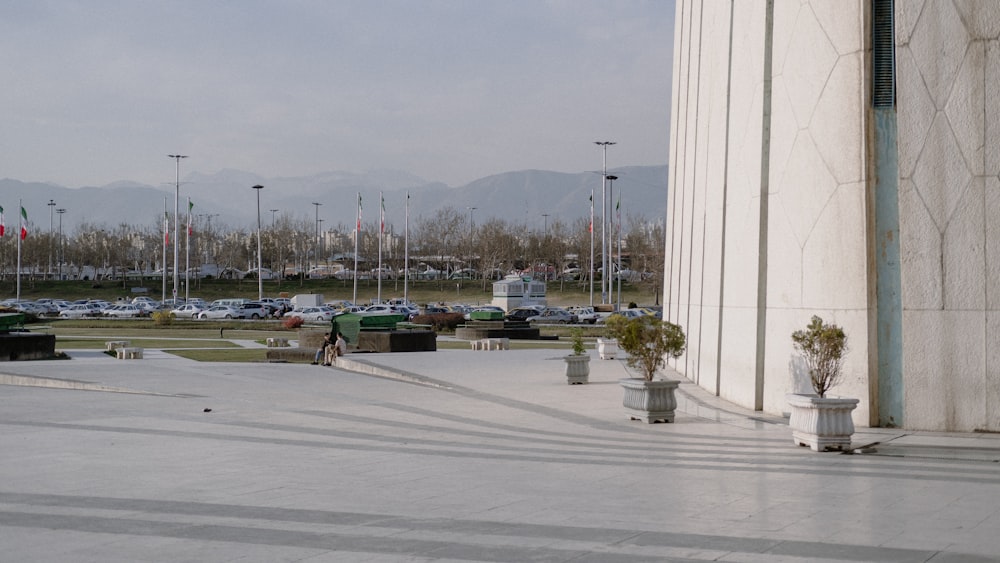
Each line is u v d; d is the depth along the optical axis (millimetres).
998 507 9484
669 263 35344
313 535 8414
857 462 12570
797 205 17125
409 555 7641
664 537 8195
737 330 19875
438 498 10180
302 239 157875
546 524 8789
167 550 7871
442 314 58156
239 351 39094
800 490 10508
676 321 32281
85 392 23922
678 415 18109
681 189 31688
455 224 161375
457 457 13336
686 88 30766
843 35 16094
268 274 144750
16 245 130750
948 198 15320
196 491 10680
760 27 18625
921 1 15555
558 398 21562
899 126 15695
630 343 17328
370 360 32188
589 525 8734
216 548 7934
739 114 20219
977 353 15102
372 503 9914
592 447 14289
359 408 19969
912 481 11070
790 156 17391
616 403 20484
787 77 17547
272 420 18016
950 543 7902
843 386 16062
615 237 151750
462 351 38562
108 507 9766
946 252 15320
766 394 18328
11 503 10000
